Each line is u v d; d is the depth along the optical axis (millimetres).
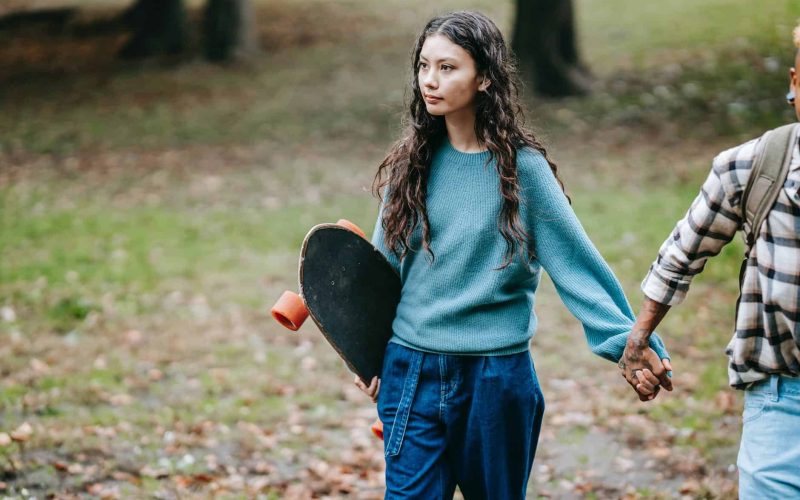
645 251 8242
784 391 2260
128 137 14891
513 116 2682
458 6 22891
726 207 2309
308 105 16141
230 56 20016
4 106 17562
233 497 4113
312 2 25312
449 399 2691
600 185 10812
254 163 13008
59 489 4141
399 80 17266
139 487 4188
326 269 2826
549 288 7789
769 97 13633
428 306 2736
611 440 4828
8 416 5039
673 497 4121
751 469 2283
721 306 6945
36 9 26219
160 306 7348
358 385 2980
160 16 21109
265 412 5250
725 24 17500
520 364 2705
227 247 9156
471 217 2670
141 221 10234
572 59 15086
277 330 6785
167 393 5555
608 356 2637
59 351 6246
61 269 8375
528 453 2805
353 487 4316
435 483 2703
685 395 5348
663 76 15070
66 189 11961
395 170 2771
